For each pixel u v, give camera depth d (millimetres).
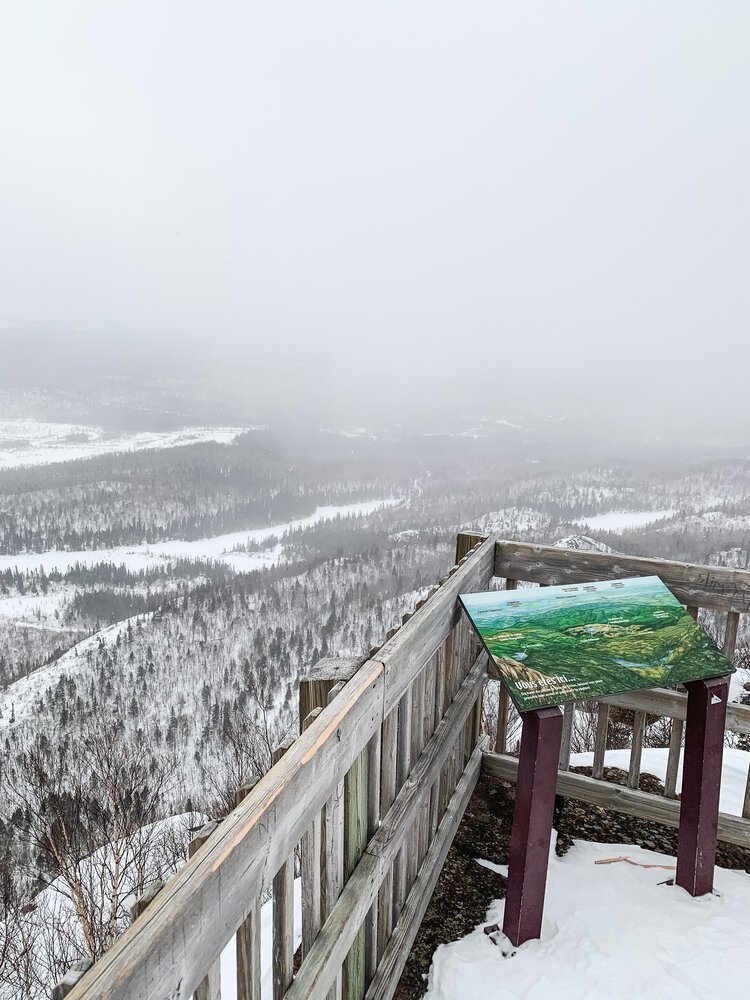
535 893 1782
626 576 2367
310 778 1128
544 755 1691
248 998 979
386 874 1605
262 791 992
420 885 1870
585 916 1889
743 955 1746
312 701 1729
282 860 1043
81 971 679
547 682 1719
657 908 1930
